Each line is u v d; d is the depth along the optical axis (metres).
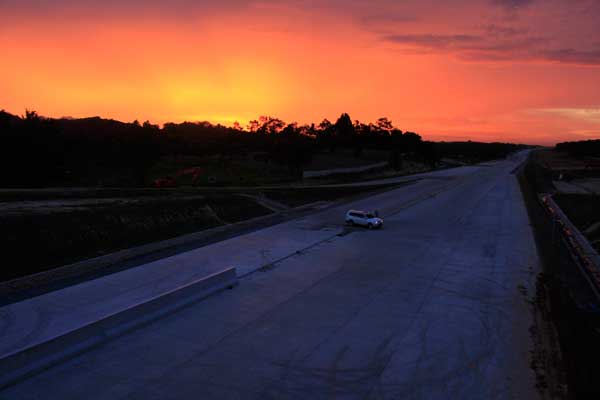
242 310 16.06
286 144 70.81
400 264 22.55
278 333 14.01
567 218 36.69
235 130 136.00
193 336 13.72
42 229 23.55
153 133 57.31
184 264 22.22
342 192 54.44
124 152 54.81
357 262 22.95
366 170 87.25
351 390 10.63
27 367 11.01
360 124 154.88
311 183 65.69
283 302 16.95
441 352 12.73
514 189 61.19
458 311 16.03
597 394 10.23
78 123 128.75
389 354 12.59
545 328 14.43
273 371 11.53
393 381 11.08
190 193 42.31
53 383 10.73
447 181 73.81
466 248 26.12
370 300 17.22
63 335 12.01
